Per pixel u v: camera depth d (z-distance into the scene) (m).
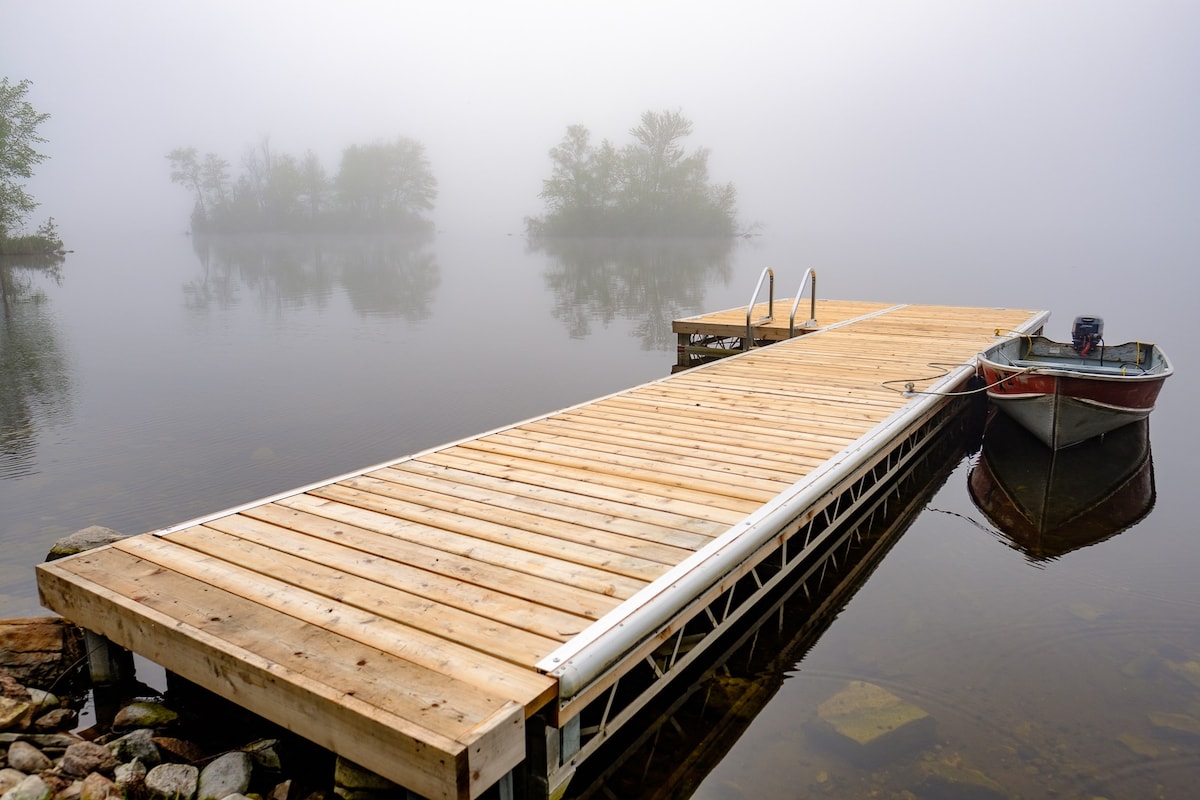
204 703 3.55
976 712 3.81
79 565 3.53
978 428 9.73
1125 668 4.22
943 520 6.60
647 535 3.89
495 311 19.59
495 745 2.39
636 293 23.64
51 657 3.66
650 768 3.39
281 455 7.89
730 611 4.45
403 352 13.92
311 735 2.62
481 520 4.09
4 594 4.75
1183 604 5.00
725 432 5.89
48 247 39.75
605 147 55.03
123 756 3.03
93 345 14.38
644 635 3.09
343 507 4.27
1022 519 6.63
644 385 7.62
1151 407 8.59
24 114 33.34
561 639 2.89
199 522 4.04
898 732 3.64
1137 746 3.54
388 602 3.18
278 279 28.14
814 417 6.34
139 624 3.11
